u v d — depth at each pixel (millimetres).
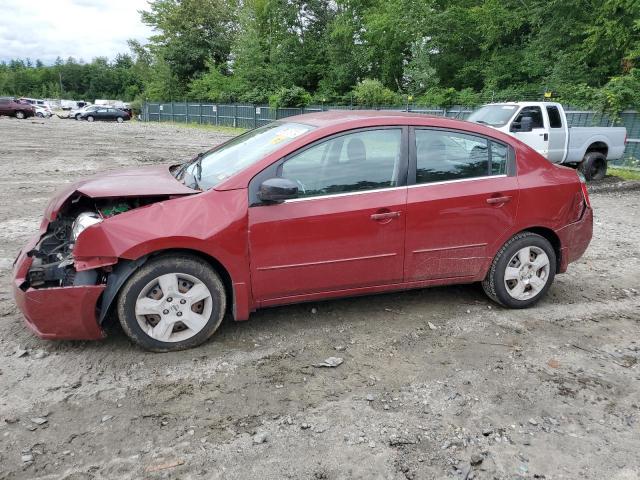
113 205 3871
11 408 3000
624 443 2891
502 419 3061
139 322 3518
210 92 42125
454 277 4320
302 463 2648
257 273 3689
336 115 4277
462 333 4117
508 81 25688
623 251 6707
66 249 3840
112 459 2629
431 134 4145
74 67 118375
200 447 2738
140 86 87625
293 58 37750
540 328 4266
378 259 3986
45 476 2498
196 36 47469
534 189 4387
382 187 3967
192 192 3658
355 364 3609
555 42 22625
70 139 21734
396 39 30094
